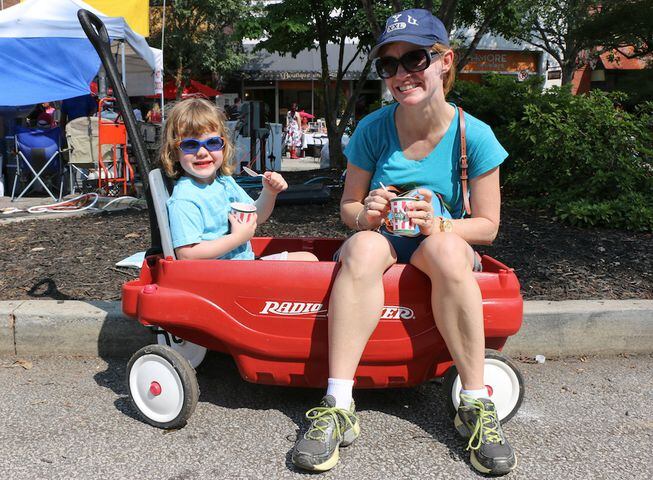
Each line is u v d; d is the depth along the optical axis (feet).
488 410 7.99
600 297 12.94
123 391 10.28
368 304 8.16
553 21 78.89
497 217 8.99
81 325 11.78
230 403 9.77
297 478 7.68
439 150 9.06
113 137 26.89
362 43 36.40
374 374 8.75
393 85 8.65
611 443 8.65
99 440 8.60
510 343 11.81
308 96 86.48
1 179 30.40
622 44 76.33
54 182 30.40
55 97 27.30
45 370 11.21
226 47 78.64
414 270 8.46
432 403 9.82
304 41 37.19
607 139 21.34
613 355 12.04
